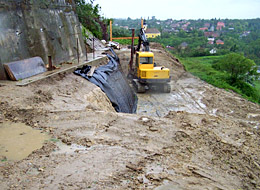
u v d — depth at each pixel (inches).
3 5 361.7
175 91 643.5
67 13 597.9
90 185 144.9
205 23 7367.1
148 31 3740.2
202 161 206.2
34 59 400.8
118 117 279.6
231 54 1130.7
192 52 2488.9
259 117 468.1
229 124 323.9
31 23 424.8
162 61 955.3
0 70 345.1
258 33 4224.9
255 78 1250.6
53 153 186.5
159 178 160.9
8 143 199.8
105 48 892.6
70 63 503.8
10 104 270.7
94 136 226.2
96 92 391.5
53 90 346.0
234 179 185.8
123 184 149.5
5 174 152.5
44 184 143.3
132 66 741.9
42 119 252.7
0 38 351.6
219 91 669.3
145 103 534.9
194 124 292.4
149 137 236.2
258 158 231.9
